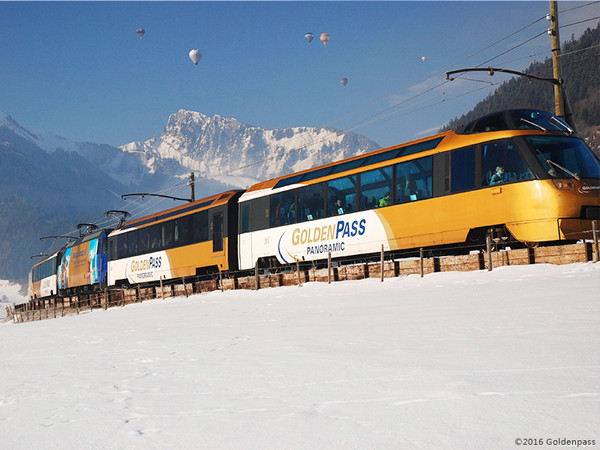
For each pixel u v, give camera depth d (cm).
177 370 796
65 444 477
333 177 2305
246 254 2711
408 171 2030
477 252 1889
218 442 452
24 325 3088
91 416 568
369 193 2156
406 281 1856
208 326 1417
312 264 2412
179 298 2939
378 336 909
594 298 1041
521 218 1730
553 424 432
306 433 457
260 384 650
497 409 476
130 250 3675
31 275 6412
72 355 1123
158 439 470
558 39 2383
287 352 850
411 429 446
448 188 1902
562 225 1684
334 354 791
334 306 1506
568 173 1722
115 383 745
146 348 1096
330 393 579
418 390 557
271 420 500
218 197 2945
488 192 1798
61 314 4359
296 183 2478
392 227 2061
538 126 1791
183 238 3141
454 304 1210
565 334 758
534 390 521
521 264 1712
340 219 2253
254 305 1908
